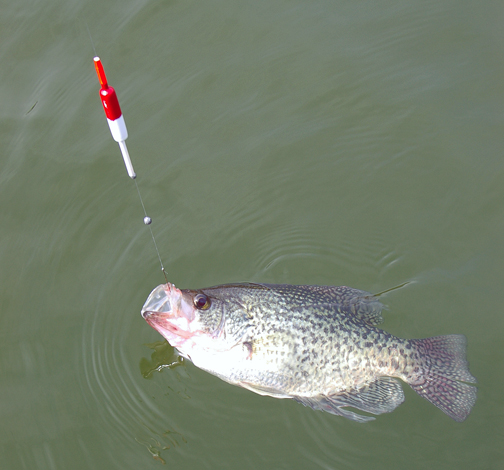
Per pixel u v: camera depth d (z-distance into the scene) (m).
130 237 0.89
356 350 0.74
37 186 0.94
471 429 0.75
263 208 0.92
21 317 0.85
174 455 0.76
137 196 0.92
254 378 0.75
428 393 0.75
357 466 0.74
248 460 0.75
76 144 0.96
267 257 0.89
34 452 0.77
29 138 0.97
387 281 0.86
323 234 0.90
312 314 0.75
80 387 0.80
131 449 0.76
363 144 0.95
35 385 0.80
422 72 0.99
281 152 0.95
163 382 0.80
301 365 0.74
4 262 0.89
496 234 0.88
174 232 0.90
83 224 0.91
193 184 0.93
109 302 0.85
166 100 0.99
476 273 0.85
